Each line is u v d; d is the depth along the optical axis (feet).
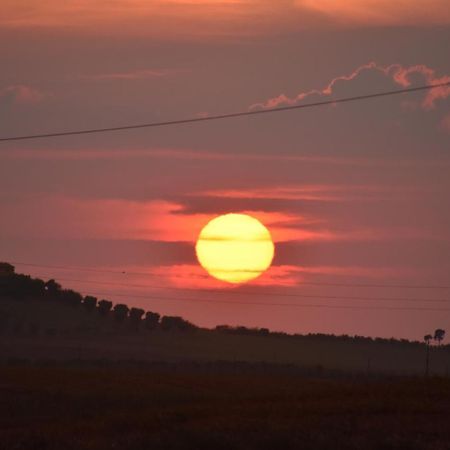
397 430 418.92
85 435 471.62
